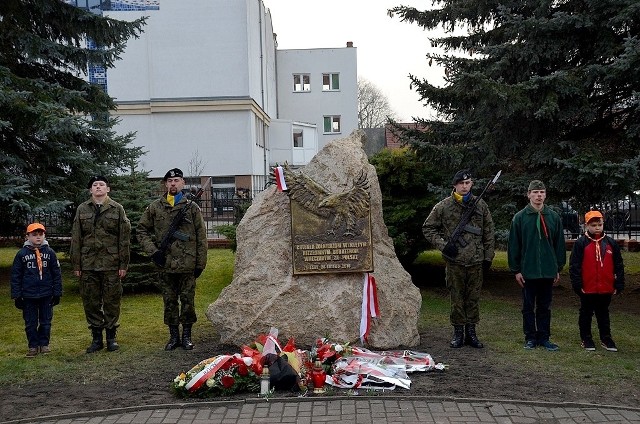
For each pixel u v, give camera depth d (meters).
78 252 7.45
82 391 5.93
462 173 7.41
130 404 5.48
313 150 40.03
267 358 5.80
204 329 8.52
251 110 30.17
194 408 5.35
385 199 11.30
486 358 6.86
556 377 6.12
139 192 11.55
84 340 8.06
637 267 13.61
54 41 13.05
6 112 11.02
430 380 6.03
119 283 7.58
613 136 10.23
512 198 10.31
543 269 7.18
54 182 12.12
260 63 34.16
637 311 9.54
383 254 7.54
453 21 11.28
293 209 7.21
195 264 7.40
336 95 41.88
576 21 9.26
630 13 8.85
